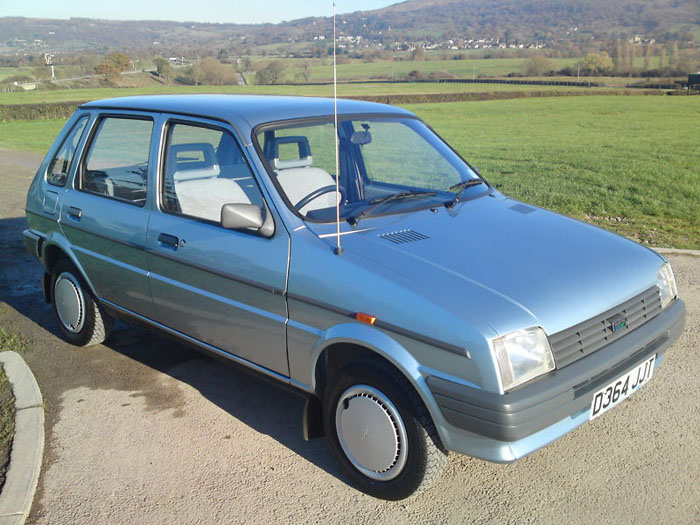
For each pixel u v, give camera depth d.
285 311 3.27
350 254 3.07
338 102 4.29
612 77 121.88
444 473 3.38
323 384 3.34
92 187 4.57
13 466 3.44
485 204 3.87
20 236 8.91
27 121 46.03
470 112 52.25
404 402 2.85
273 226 3.34
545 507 3.07
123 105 4.44
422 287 2.81
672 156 20.16
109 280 4.47
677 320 3.32
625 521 2.95
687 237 8.38
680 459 3.42
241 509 3.13
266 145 3.59
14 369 4.57
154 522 3.04
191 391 4.35
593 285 2.99
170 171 3.92
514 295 2.79
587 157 20.61
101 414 4.05
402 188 3.90
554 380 2.66
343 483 3.32
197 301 3.78
